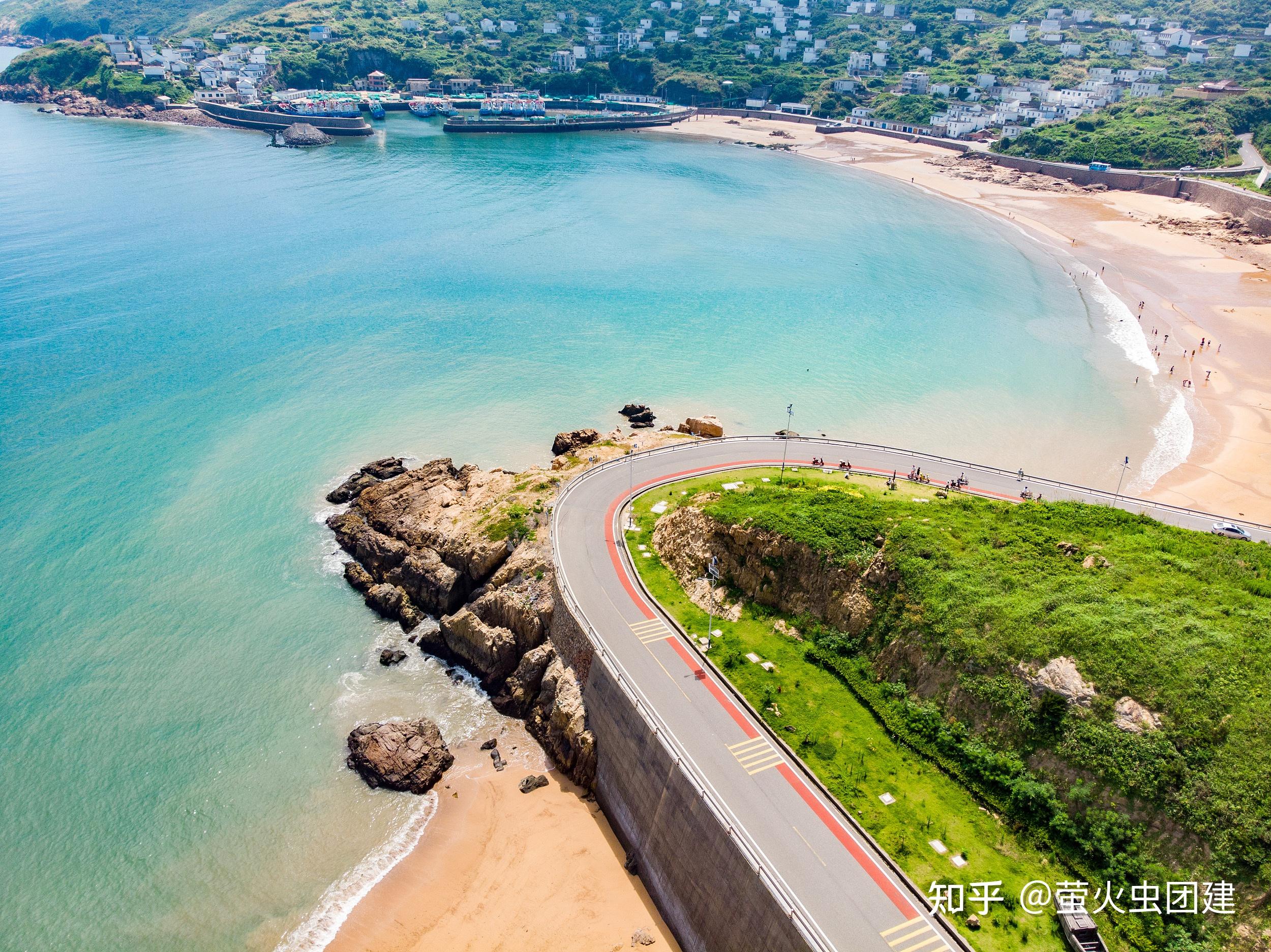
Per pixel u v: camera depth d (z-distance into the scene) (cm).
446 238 19875
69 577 8406
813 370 13375
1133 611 5731
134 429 11012
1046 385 12838
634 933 5403
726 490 8281
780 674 6384
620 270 18038
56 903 5594
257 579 8656
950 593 6166
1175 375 13000
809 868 4828
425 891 5719
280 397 12062
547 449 10956
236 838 6069
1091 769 5022
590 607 7000
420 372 13025
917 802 5312
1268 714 4816
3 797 6244
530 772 6675
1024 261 19325
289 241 19075
